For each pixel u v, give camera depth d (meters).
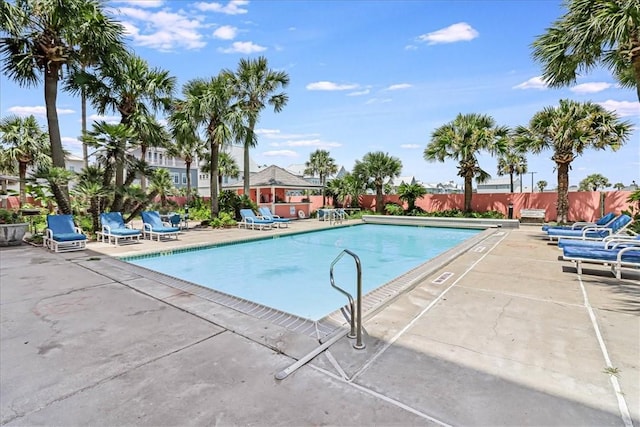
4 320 3.59
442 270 5.97
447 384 2.33
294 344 2.98
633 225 8.92
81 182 10.20
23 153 17.09
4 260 6.93
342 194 21.98
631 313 3.70
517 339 3.05
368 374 2.47
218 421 1.96
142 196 11.21
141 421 1.96
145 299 4.32
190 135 14.41
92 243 9.52
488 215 16.58
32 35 9.18
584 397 2.16
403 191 19.45
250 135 16.05
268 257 9.16
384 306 4.01
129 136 10.49
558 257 7.15
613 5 5.87
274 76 17.16
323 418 1.98
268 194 21.44
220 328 3.37
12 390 2.28
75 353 2.83
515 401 2.13
